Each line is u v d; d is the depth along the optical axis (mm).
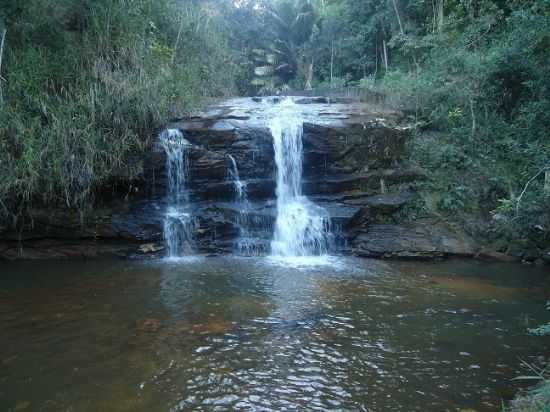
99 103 8336
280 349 4406
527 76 10328
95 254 7938
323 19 20047
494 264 7852
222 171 9008
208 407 3426
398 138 9805
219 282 6504
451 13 13500
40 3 9102
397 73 13367
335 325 5020
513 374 3973
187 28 13094
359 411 3406
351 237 8461
